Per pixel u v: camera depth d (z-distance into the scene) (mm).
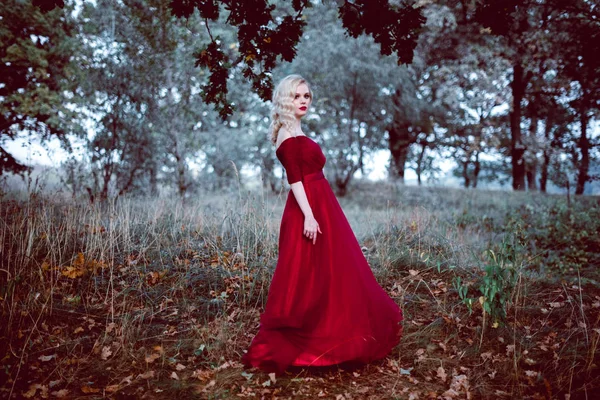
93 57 8320
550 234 7023
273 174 13125
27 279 3512
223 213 5863
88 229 4570
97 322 3160
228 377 2582
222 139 12227
